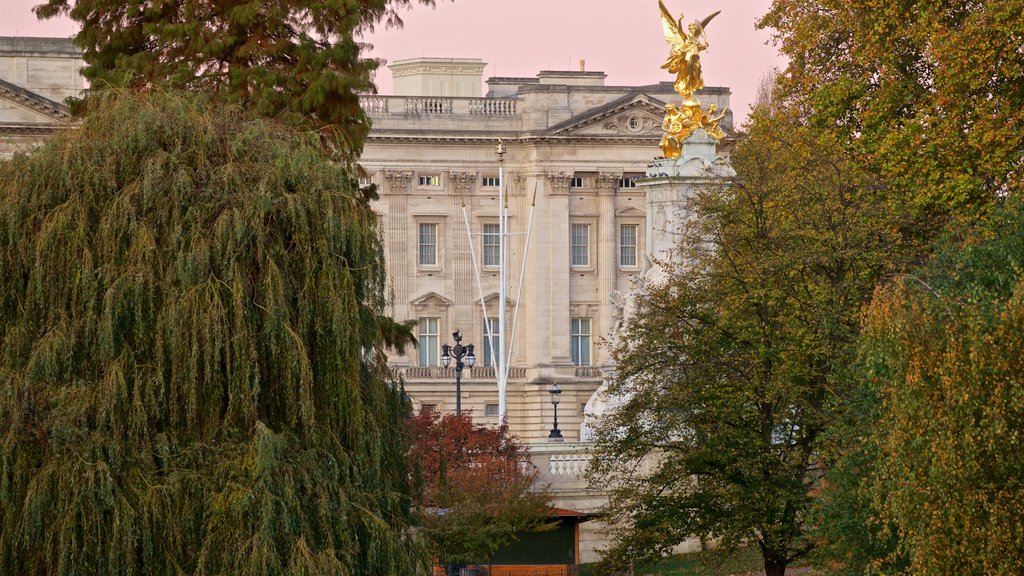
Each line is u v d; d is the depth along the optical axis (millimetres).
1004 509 62750
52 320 72000
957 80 96688
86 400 70125
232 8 109438
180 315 71000
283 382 72812
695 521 101500
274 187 74562
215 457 70250
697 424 100938
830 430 87562
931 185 97875
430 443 123375
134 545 68188
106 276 71750
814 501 87750
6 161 75875
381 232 81312
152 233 72625
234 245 72688
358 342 74625
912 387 64438
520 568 130625
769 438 100000
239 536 68500
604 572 106750
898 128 104812
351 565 70438
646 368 104250
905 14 106438
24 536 68000
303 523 69688
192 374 70750
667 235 142125
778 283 99750
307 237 74375
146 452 70062
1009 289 75812
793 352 97188
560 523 131750
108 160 73875
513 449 132875
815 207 101250
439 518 112312
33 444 69688
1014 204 80000
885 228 101062
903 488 64625
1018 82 97062
